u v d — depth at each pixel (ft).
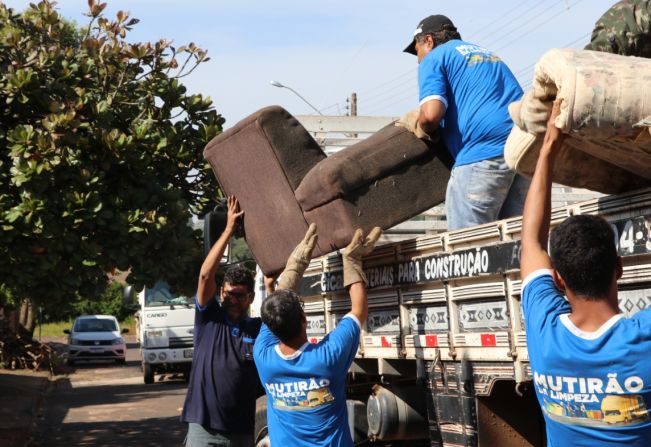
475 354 15.20
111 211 28.96
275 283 19.74
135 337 196.03
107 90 31.89
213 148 19.98
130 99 31.91
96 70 31.81
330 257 19.97
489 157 17.21
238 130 19.25
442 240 15.97
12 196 29.01
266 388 14.65
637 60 10.88
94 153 29.09
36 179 27.68
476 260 14.96
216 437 18.20
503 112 17.33
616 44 13.02
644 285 11.69
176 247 29.86
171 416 54.90
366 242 16.76
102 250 29.12
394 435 19.60
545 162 10.46
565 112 10.45
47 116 28.55
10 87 29.40
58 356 96.12
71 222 28.50
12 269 28.50
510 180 17.35
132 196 29.48
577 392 8.45
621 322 8.36
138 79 32.14
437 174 18.25
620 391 8.20
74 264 29.09
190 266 31.71
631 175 12.85
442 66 17.72
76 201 28.09
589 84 10.40
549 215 10.03
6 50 31.22
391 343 17.94
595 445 8.38
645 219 11.51
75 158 28.96
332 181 17.16
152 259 29.91
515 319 14.20
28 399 62.64
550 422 8.79
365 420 20.65
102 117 29.50
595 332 8.41
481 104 17.33
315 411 14.07
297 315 14.21
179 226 30.22
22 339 93.61
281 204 18.58
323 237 17.66
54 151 27.68
